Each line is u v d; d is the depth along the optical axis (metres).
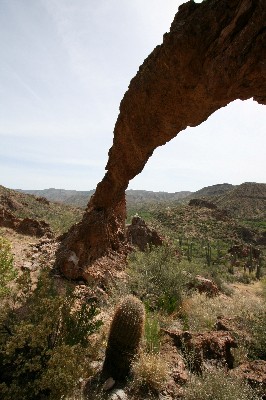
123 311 4.43
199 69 5.32
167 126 7.18
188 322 7.33
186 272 11.55
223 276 24.30
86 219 10.30
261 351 5.88
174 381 4.40
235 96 5.48
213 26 4.80
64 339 4.04
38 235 17.73
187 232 60.59
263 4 4.06
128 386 4.22
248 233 61.03
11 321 3.96
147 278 9.64
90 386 4.09
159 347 5.07
